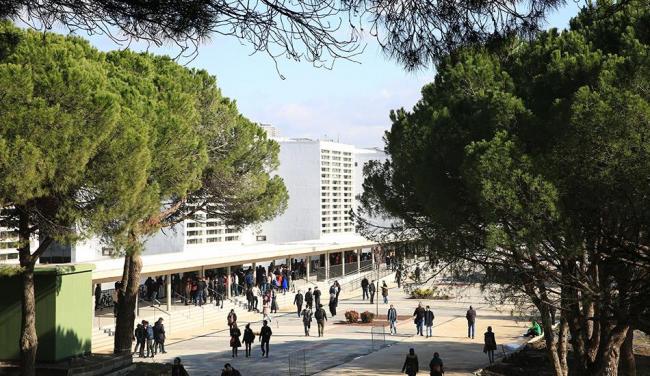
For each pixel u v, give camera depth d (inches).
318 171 2480.3
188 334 1396.4
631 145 482.9
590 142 497.7
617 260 553.9
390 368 1060.5
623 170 488.1
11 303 875.4
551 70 604.1
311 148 2482.8
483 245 629.3
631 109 481.1
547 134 564.4
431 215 659.4
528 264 697.0
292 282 1988.2
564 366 840.9
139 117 769.6
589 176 508.7
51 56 682.8
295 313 1699.1
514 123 595.2
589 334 818.8
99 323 1272.1
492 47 247.3
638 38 590.2
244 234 2118.6
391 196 790.5
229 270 1710.1
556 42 639.8
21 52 666.8
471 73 669.9
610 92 499.5
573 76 589.0
